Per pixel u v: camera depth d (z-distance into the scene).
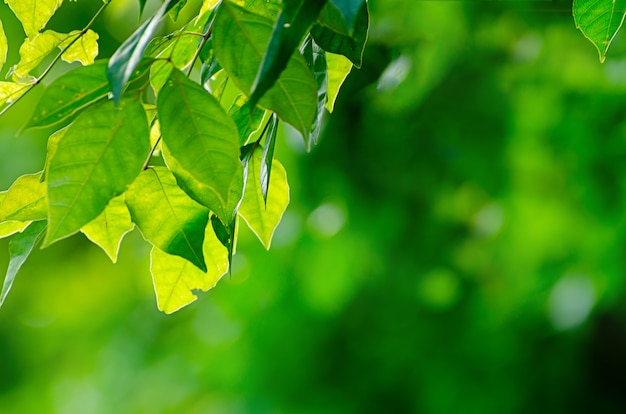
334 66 1.59
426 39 3.53
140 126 1.23
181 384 6.02
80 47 1.66
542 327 5.18
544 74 4.11
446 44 3.66
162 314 6.23
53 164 1.19
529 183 4.62
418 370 5.38
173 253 1.37
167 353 6.18
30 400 7.05
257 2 1.48
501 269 5.04
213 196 1.32
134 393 6.21
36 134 5.46
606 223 4.57
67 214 1.19
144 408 6.18
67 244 6.19
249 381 5.54
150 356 6.21
